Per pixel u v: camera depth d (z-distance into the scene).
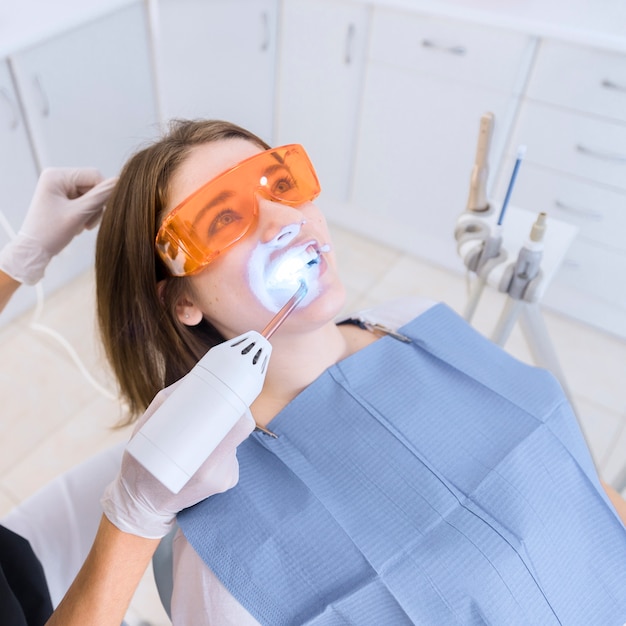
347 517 0.72
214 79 2.24
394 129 2.19
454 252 2.35
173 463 0.52
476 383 0.87
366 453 0.77
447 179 2.17
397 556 0.70
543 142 1.91
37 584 0.80
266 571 0.68
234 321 0.77
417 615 0.68
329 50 2.18
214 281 0.74
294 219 0.70
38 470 1.72
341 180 2.46
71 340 2.04
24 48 1.64
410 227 2.40
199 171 0.75
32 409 1.86
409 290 2.32
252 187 0.72
